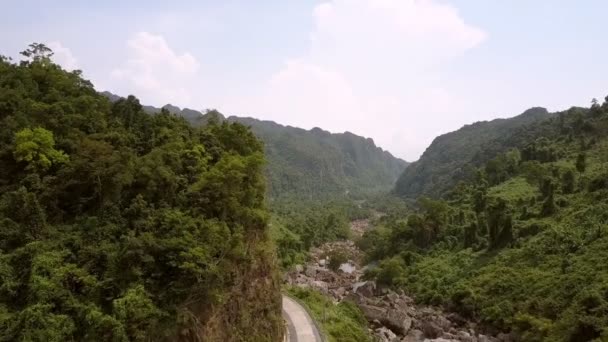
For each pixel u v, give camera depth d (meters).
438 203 106.31
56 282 23.97
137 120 40.47
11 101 33.06
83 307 23.61
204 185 33.56
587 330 44.06
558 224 74.44
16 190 28.53
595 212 71.25
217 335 29.92
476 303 64.06
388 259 96.00
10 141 30.88
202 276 27.75
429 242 102.50
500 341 54.25
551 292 55.69
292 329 48.59
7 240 26.11
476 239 89.62
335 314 57.75
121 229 28.67
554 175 102.81
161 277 26.89
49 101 35.47
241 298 34.38
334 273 100.50
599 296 46.72
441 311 67.81
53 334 21.91
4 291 23.95
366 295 77.56
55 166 30.50
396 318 62.00
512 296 60.72
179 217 29.97
